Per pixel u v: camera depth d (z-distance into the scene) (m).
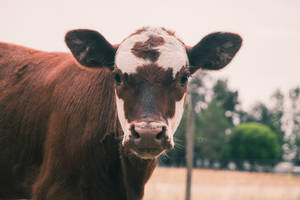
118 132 5.09
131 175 5.12
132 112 4.48
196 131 73.69
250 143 58.25
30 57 6.18
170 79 4.61
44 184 5.24
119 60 4.75
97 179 5.11
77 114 5.20
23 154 5.66
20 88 5.86
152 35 4.85
